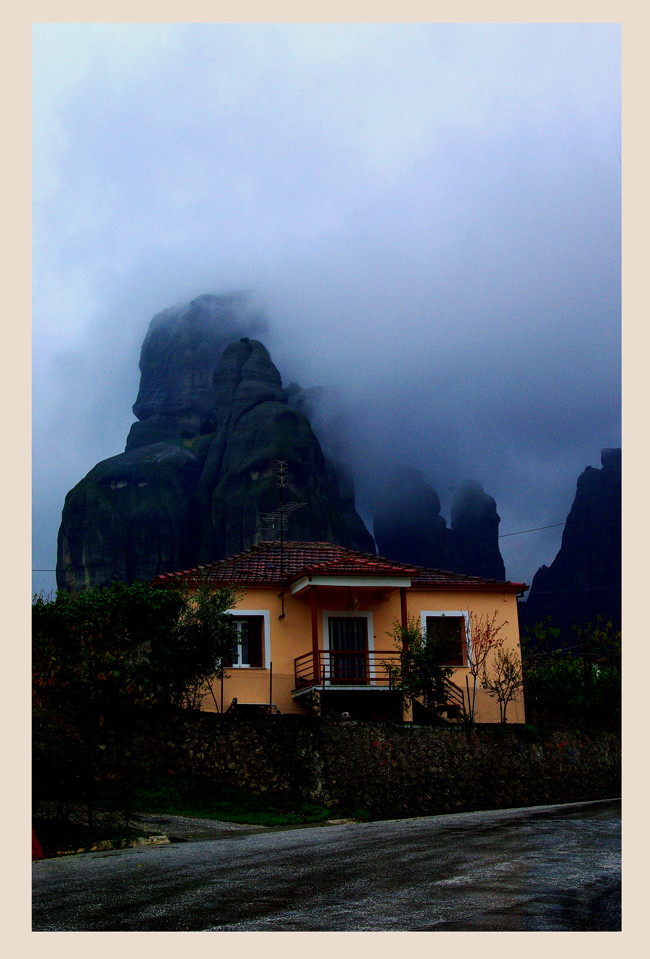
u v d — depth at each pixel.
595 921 8.45
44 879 10.87
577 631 35.66
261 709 26.70
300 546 33.06
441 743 23.78
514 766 24.83
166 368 158.00
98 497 127.31
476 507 181.12
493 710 28.45
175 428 152.50
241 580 27.95
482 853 12.58
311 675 27.62
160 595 23.00
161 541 125.38
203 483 134.00
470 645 28.97
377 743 22.75
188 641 22.83
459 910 8.85
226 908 8.99
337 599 28.69
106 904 9.23
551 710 28.91
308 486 129.88
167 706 21.48
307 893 9.71
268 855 12.86
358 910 8.88
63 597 22.17
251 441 131.88
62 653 19.70
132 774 20.06
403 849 13.17
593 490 167.12
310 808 20.91
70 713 18.00
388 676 27.94
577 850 12.79
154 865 11.98
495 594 29.92
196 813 19.38
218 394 143.12
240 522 124.31
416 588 29.11
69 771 17.59
